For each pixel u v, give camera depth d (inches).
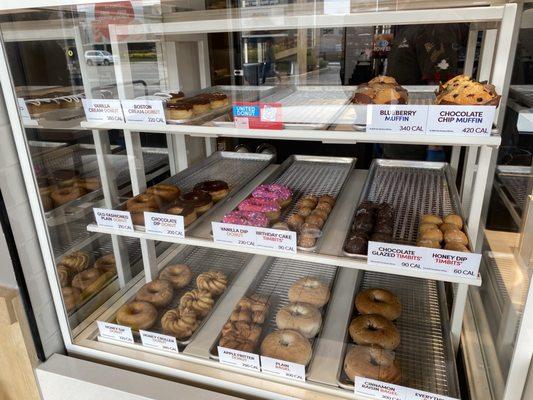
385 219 48.3
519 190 47.4
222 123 45.4
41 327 51.6
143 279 66.4
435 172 65.2
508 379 37.5
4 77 43.6
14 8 41.4
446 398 40.3
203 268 65.3
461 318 48.8
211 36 53.9
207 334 52.9
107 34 52.3
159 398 45.7
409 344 48.9
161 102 46.4
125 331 52.8
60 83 51.4
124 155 59.6
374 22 42.1
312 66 50.6
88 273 59.6
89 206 58.6
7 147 45.9
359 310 53.2
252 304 55.1
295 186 64.3
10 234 46.9
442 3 40.3
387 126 37.6
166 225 49.9
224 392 46.8
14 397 54.4
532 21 42.3
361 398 43.5
